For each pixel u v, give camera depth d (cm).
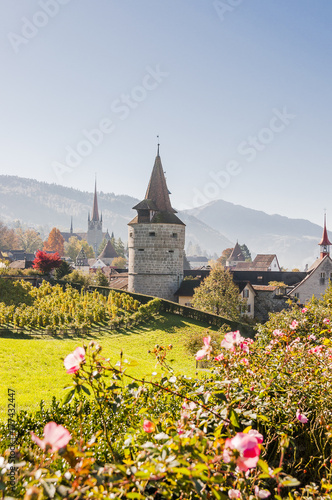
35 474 277
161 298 5259
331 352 732
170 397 593
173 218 5609
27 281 5466
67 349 2338
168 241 5519
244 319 5281
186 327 4316
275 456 504
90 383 383
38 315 3972
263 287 5919
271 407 522
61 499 263
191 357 2941
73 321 4178
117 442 544
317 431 544
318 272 6219
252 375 598
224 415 403
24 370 1773
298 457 541
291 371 645
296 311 1568
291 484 299
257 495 348
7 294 4831
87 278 6850
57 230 15725
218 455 310
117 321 4206
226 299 4975
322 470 516
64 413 783
